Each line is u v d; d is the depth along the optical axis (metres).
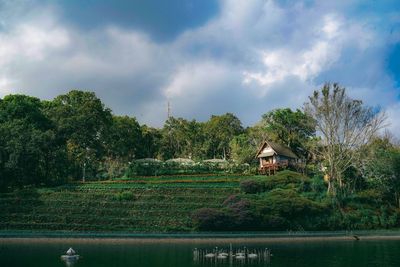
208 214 69.81
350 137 84.62
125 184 86.12
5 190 82.44
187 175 94.69
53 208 73.50
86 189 81.81
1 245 57.59
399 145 104.38
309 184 84.94
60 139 100.12
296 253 53.16
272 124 112.88
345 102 85.12
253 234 67.44
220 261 47.34
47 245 57.91
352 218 77.50
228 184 87.06
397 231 75.00
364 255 51.25
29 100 106.31
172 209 75.19
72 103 110.31
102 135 110.31
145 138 138.50
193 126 144.75
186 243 62.22
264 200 74.69
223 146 137.25
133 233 65.81
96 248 55.97
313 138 107.00
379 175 87.88
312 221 74.50
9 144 82.12
